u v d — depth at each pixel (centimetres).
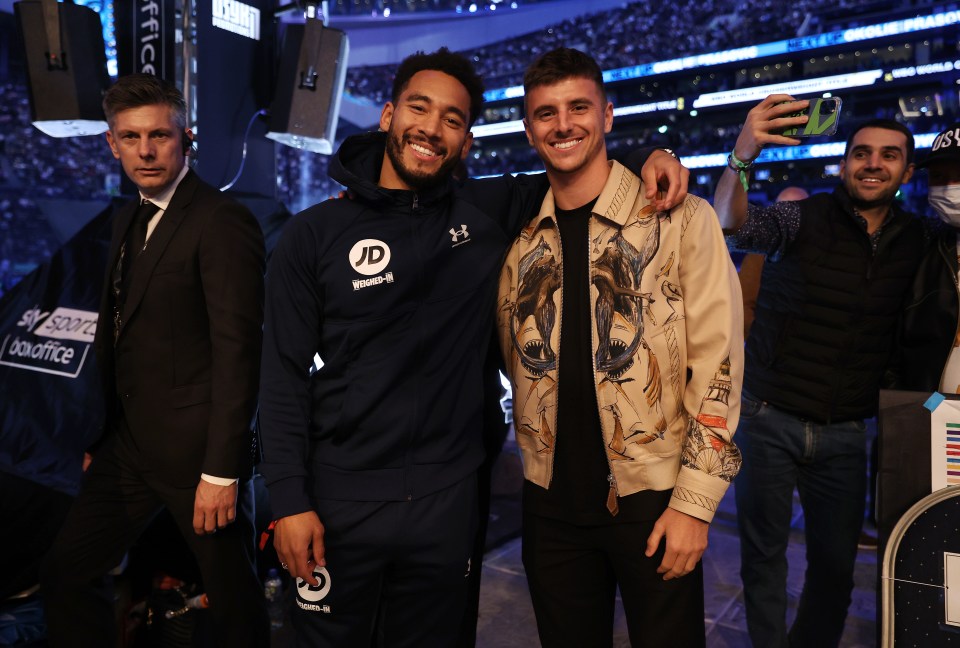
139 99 180
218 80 312
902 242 207
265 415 151
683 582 152
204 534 185
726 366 148
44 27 282
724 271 150
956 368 192
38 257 1783
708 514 144
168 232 185
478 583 183
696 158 1855
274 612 257
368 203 156
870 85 1625
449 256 158
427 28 1973
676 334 153
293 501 147
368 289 152
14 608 247
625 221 154
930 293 197
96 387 250
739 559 319
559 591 162
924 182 1398
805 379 211
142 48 304
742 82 1903
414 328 155
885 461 161
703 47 1975
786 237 213
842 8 1764
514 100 2102
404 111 153
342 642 163
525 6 2003
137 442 188
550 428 159
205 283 181
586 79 151
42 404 253
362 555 156
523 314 162
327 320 156
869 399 211
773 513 217
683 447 150
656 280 152
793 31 1844
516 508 375
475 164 2242
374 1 1966
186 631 217
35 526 251
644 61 2056
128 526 194
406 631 168
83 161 1816
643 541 153
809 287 210
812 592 220
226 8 312
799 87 1717
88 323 262
